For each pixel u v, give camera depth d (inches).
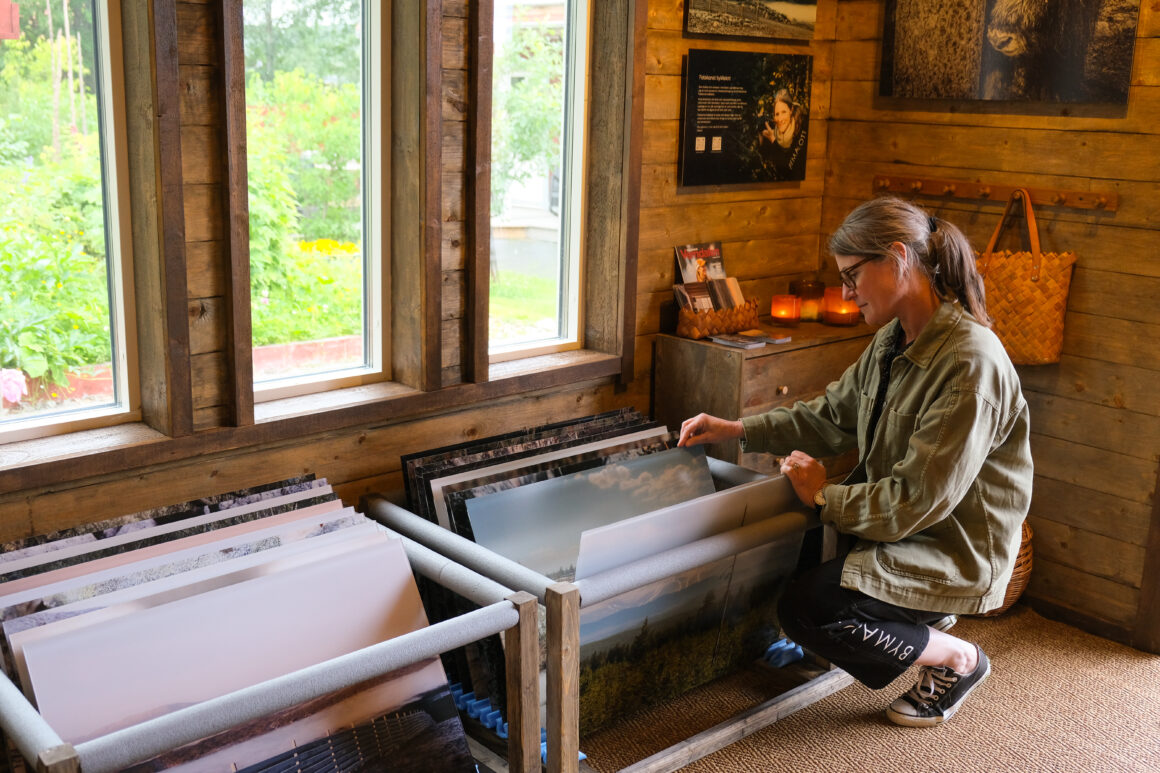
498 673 90.0
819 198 138.6
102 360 88.5
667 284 123.0
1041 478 123.6
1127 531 116.9
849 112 134.6
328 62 96.0
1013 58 117.0
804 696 102.1
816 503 94.4
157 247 83.7
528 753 77.9
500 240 112.6
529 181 113.9
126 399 89.3
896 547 91.4
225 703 64.2
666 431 110.5
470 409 107.7
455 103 99.3
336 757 76.2
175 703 72.2
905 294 89.4
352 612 81.2
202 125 84.6
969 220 125.1
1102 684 108.9
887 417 91.9
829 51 134.3
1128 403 114.8
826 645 92.8
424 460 97.0
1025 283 116.0
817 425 102.8
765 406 117.3
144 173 83.4
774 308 130.4
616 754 93.7
